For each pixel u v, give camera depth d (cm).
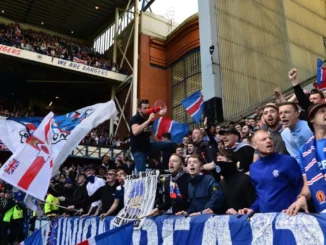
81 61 2044
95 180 638
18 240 963
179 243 324
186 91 1953
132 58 2144
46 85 2427
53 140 550
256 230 256
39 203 722
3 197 1052
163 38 2194
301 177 272
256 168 293
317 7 1736
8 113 2262
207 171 400
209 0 1316
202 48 1309
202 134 609
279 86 1398
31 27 2423
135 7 2142
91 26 2517
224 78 1241
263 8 1474
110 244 391
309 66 1549
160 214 377
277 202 268
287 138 351
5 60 2016
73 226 539
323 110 258
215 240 287
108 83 2225
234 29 1340
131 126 469
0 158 1831
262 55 1395
